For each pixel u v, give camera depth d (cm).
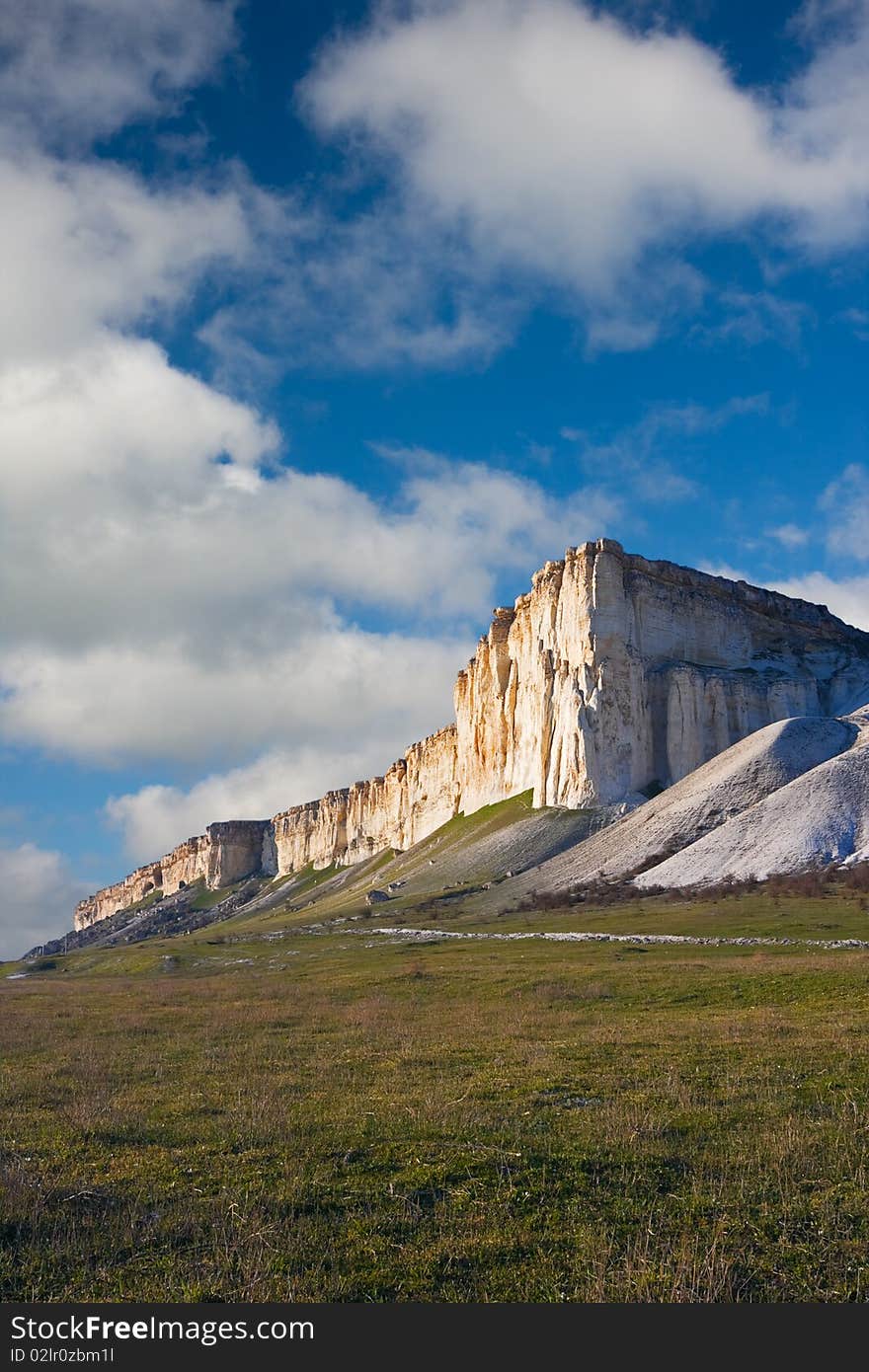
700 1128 1747
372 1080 2316
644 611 15438
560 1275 1228
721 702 14588
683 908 7550
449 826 18750
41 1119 2027
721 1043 2534
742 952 5084
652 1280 1198
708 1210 1391
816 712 15062
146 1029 3534
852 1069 2167
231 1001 4512
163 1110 2056
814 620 17388
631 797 13950
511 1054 2545
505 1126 1786
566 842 12988
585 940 6494
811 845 8612
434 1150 1667
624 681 14562
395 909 11856
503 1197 1452
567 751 14588
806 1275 1218
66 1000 5153
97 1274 1244
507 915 9344
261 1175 1571
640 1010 3334
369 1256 1284
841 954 4481
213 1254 1291
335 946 8669
